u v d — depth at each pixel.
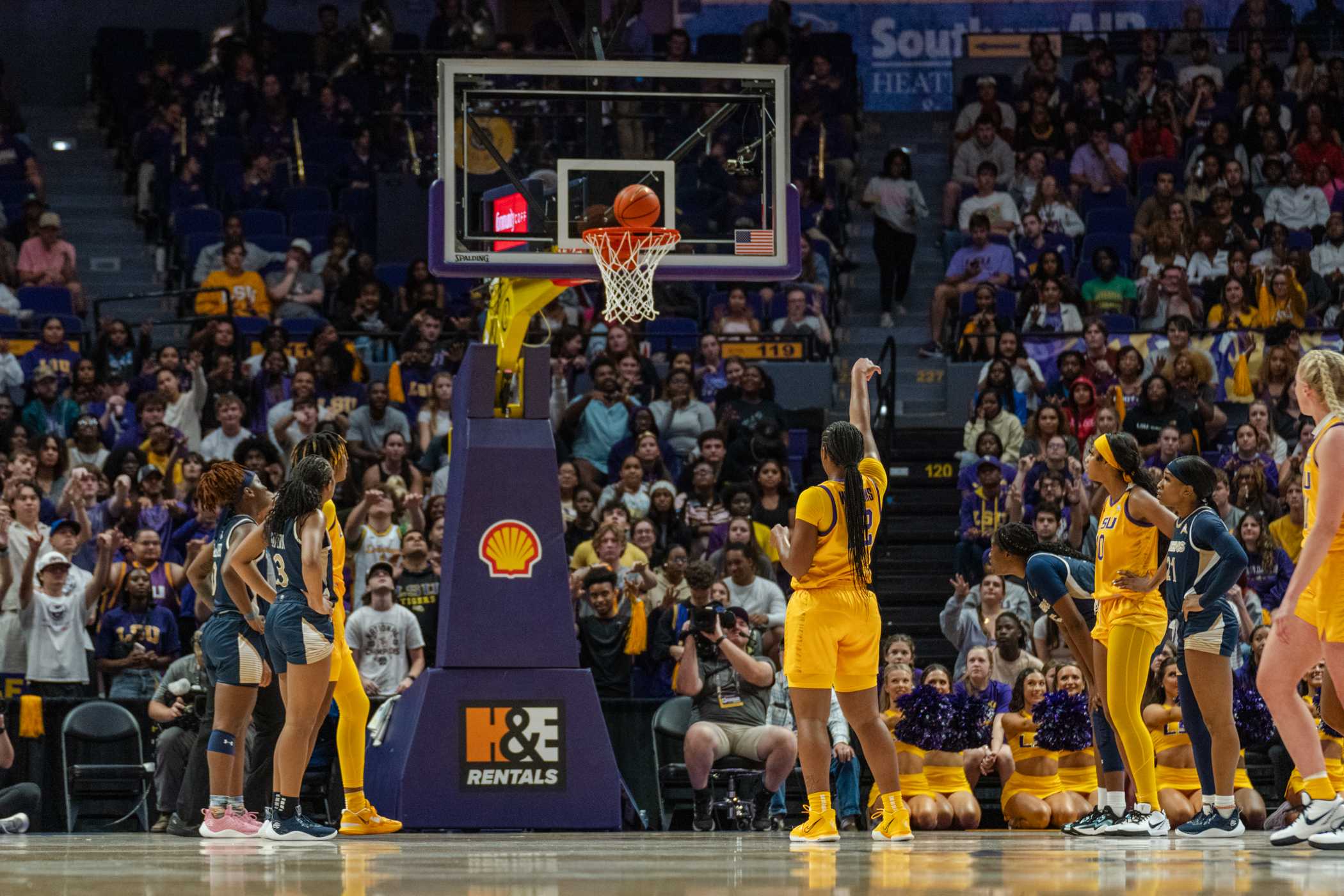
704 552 19.80
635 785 16.44
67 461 20.50
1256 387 23.92
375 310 26.58
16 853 10.26
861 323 29.53
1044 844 11.12
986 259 28.09
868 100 34.84
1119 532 12.12
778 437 21.62
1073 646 13.02
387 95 32.31
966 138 31.70
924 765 15.90
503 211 14.46
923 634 20.62
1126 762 12.94
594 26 15.53
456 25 32.22
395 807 13.84
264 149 31.25
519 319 14.59
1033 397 23.56
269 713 13.77
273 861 9.19
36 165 31.06
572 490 20.23
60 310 27.47
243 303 26.89
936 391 26.53
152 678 17.27
